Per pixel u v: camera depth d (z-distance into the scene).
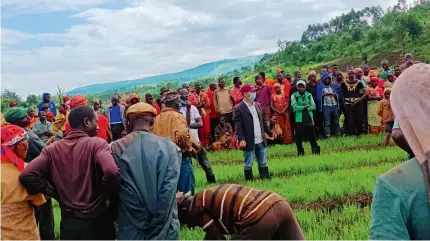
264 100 20.72
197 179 14.59
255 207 5.21
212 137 21.53
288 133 20.91
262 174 13.84
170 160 5.52
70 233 5.59
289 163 15.76
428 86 3.04
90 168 5.58
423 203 2.86
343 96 20.69
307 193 11.53
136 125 5.84
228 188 5.40
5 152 5.89
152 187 5.36
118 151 5.59
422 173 2.91
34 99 36.44
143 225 5.33
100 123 13.12
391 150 16.89
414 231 2.89
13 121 7.07
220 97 21.02
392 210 2.91
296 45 96.06
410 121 3.00
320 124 20.77
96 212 5.59
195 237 8.70
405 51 72.31
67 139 5.77
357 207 10.57
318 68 75.69
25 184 5.66
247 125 13.56
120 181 5.42
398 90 3.09
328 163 15.35
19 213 5.91
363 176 12.82
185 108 13.62
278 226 5.25
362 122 20.62
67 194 5.62
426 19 85.88
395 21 78.75
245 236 5.21
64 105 17.67
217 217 5.39
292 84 21.28
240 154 19.41
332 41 90.00
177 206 5.64
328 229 9.06
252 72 94.44
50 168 5.70
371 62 72.44
